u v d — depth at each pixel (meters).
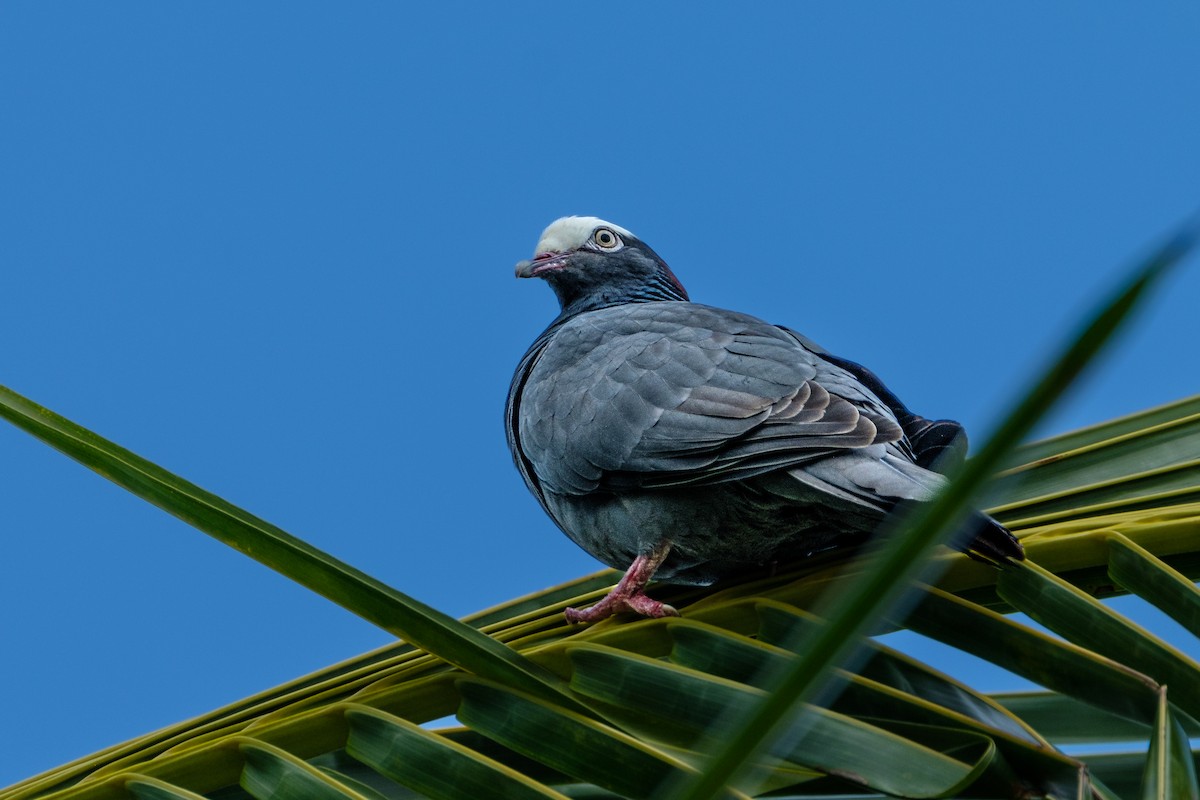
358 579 6.65
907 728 6.21
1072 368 2.44
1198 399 8.89
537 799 6.27
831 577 8.59
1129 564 7.26
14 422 6.55
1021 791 5.83
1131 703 6.36
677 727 7.14
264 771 6.74
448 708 7.27
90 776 7.27
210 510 6.55
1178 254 2.28
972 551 7.54
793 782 6.93
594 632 7.91
